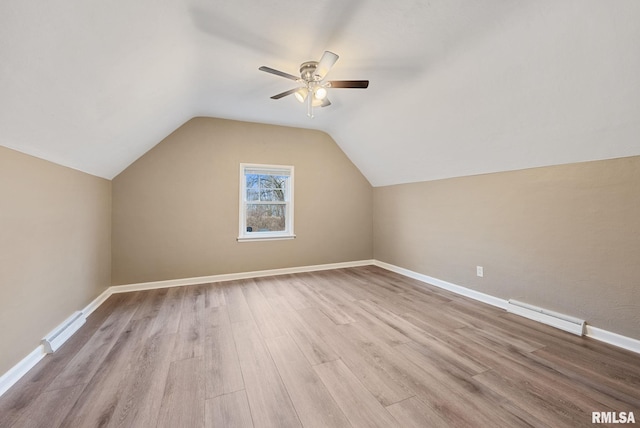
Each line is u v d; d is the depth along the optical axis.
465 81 2.29
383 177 4.57
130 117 2.39
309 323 2.50
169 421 1.35
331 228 4.68
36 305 1.89
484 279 3.08
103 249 3.14
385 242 4.74
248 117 3.85
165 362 1.87
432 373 1.74
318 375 1.72
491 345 2.09
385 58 2.28
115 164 3.06
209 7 1.67
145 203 3.52
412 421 1.35
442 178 3.61
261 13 1.75
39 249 1.93
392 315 2.69
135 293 3.37
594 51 1.61
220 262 3.93
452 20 1.81
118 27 1.43
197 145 3.78
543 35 1.69
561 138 2.18
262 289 3.53
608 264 2.11
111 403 1.47
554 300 2.46
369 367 1.81
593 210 2.19
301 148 4.43
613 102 1.76
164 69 2.11
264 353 1.98
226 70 2.49
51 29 1.17
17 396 1.52
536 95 2.02
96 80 1.66
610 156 2.07
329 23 1.86
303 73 2.35
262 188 4.31
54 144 1.93
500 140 2.57
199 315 2.69
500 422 1.33
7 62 1.15
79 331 2.33
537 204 2.57
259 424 1.33
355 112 3.52
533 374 1.72
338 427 1.31
